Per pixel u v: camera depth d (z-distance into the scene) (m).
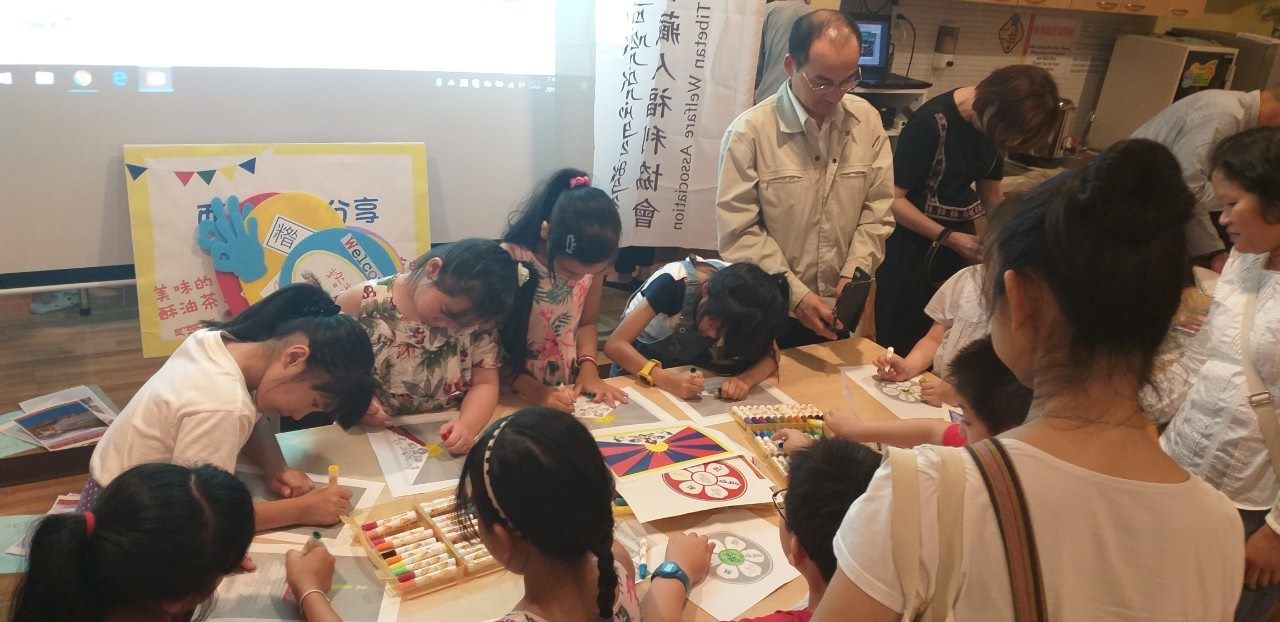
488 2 2.53
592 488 0.97
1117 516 0.66
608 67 2.81
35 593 1.01
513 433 0.97
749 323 1.89
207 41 2.21
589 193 1.80
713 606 1.28
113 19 2.10
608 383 2.00
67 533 1.01
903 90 3.58
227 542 1.07
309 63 2.35
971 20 4.27
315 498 1.41
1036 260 0.67
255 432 1.55
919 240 2.77
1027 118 2.41
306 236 2.41
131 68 2.14
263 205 2.34
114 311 3.34
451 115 2.57
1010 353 0.73
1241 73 4.55
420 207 2.55
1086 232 0.64
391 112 2.48
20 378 2.89
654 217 3.05
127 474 1.07
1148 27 4.83
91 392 2.81
